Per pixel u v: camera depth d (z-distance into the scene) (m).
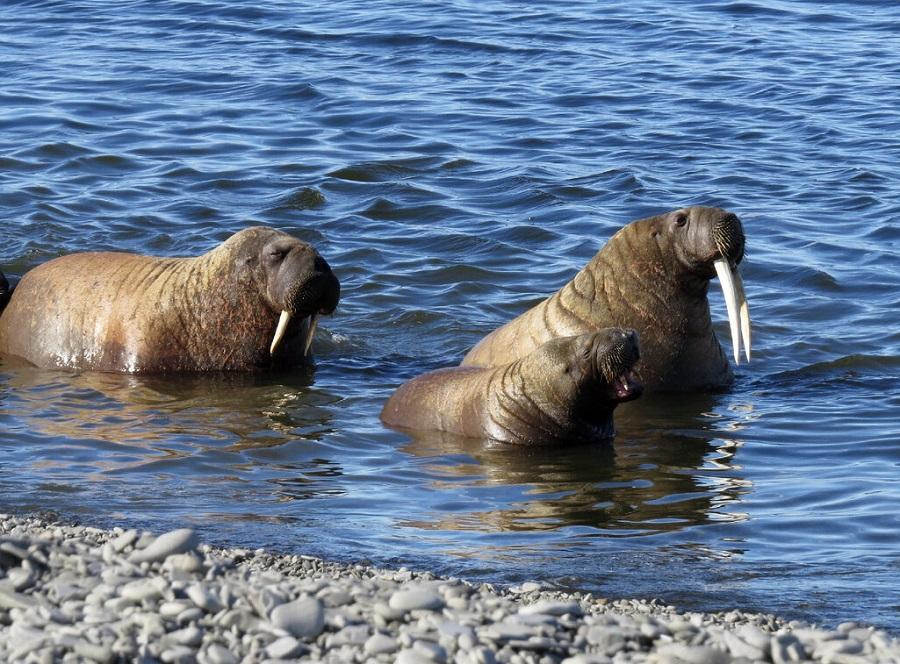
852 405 49.34
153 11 119.56
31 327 55.44
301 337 55.00
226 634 25.66
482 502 40.00
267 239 54.12
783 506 39.59
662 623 27.84
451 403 47.09
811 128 88.44
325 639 25.92
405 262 65.88
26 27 113.69
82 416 47.75
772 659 26.14
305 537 36.34
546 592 32.22
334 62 103.56
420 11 120.19
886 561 35.12
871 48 109.69
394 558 34.84
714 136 87.12
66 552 29.86
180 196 74.38
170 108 91.06
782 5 125.12
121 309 54.59
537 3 124.88
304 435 46.16
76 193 74.38
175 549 29.98
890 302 60.81
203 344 54.06
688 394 51.31
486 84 98.38
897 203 73.88
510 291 62.69
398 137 85.88
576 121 89.94
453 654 25.28
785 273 64.31
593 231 70.19
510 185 77.06
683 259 50.91
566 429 45.50
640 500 40.25
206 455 43.69
